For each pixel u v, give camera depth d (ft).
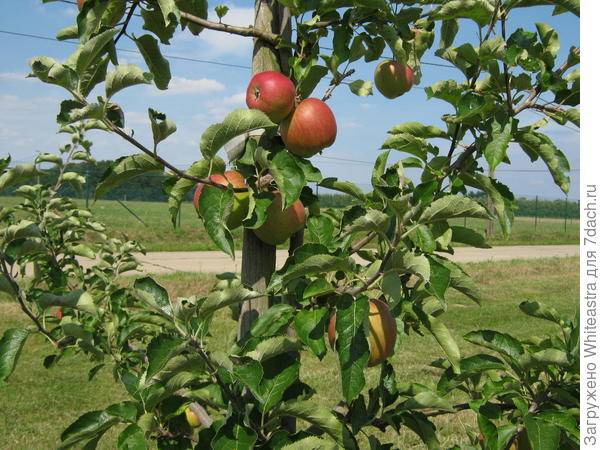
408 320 4.13
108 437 8.32
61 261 5.90
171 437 3.58
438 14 3.53
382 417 3.74
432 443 3.76
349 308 3.01
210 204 3.09
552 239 60.18
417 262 2.95
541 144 3.51
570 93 3.43
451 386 3.85
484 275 27.78
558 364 3.51
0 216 5.77
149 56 3.54
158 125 2.97
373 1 3.48
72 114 2.85
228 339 3.95
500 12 3.48
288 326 3.64
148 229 44.06
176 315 3.10
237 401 3.31
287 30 3.60
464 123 3.58
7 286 3.84
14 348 3.59
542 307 4.07
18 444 8.44
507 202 3.59
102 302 5.69
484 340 3.75
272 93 3.34
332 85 3.70
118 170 3.10
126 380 3.51
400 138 3.76
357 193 3.79
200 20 3.39
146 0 3.41
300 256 3.12
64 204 6.18
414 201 3.14
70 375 11.60
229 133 3.08
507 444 3.73
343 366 2.90
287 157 3.21
